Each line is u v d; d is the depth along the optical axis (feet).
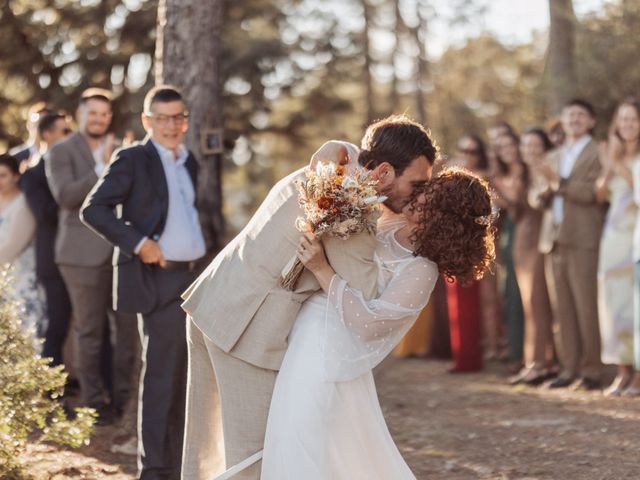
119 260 17.24
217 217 21.31
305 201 12.62
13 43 49.85
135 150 17.42
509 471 18.03
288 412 12.65
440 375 31.07
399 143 13.01
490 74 90.17
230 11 59.57
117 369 23.30
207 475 13.96
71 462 18.33
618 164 25.82
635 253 24.25
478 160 31.91
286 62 62.85
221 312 13.16
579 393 26.21
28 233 24.90
